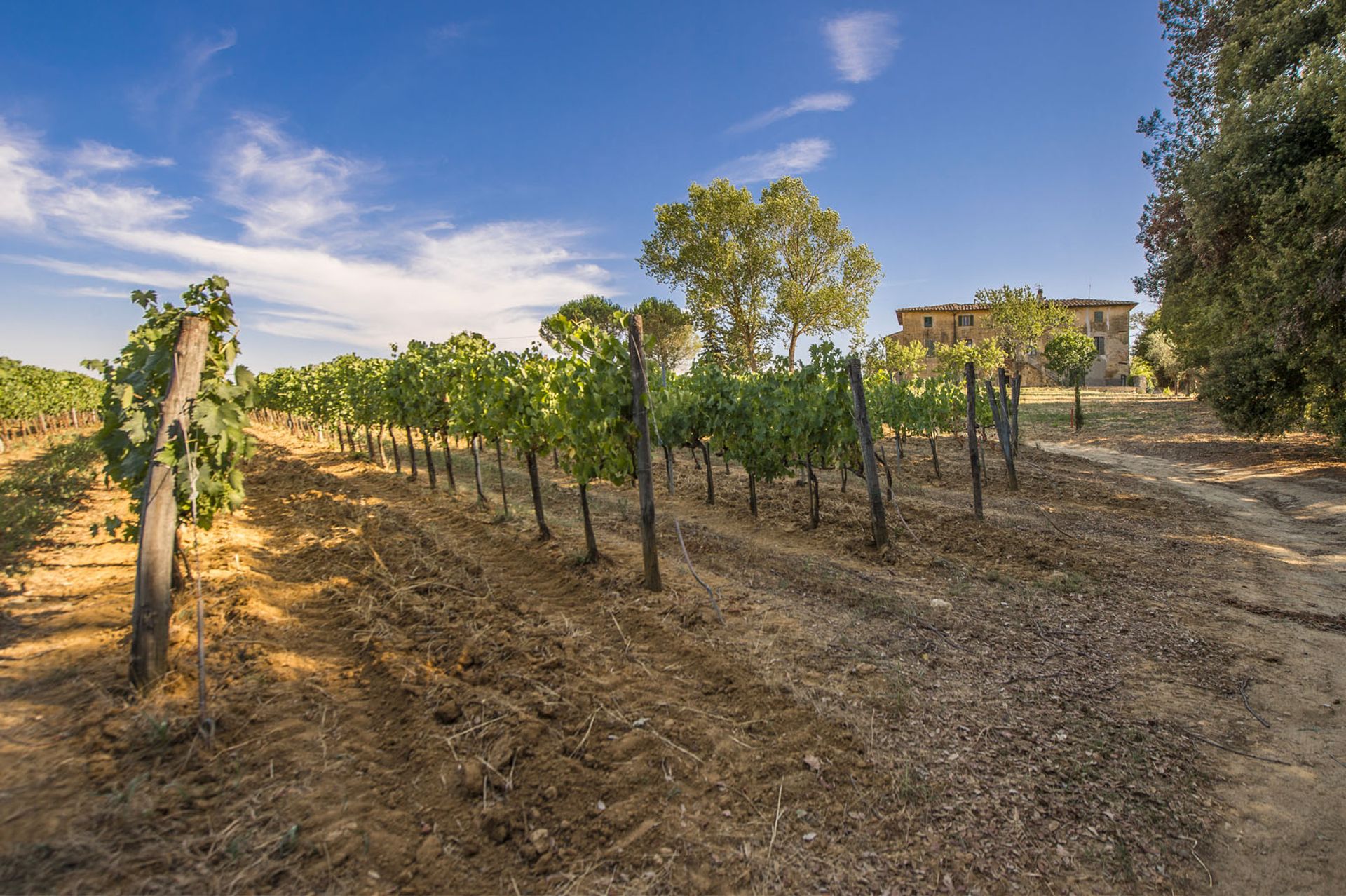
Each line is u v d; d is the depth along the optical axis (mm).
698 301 36062
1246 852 3014
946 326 51969
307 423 23734
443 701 3924
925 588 6441
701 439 11164
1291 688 4559
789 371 11258
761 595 6117
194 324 4223
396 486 12484
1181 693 4453
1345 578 7203
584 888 2646
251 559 6957
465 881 2666
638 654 4809
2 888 2400
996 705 4199
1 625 4949
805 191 35375
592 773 3314
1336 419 13664
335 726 3709
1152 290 19156
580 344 6879
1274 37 12922
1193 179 13195
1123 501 11312
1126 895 2752
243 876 2578
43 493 10266
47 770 3133
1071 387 44531
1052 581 6648
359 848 2779
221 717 3582
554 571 6797
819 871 2793
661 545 7934
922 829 3061
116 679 4074
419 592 5980
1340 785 3502
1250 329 14750
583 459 6875
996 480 13383
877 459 8492
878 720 3926
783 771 3412
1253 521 10273
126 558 6977
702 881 2713
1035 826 3113
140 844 2693
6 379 20188
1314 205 10625
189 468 4152
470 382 9672
